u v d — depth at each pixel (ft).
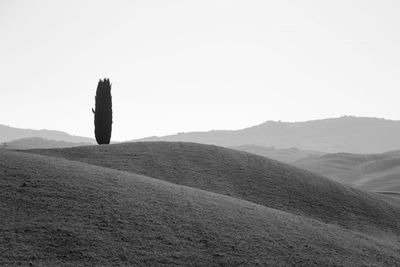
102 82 187.93
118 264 60.13
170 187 99.86
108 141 187.73
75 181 87.86
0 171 87.04
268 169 150.41
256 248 71.77
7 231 63.93
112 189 86.99
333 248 79.20
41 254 59.57
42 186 82.17
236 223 81.35
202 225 77.15
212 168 142.72
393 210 138.82
